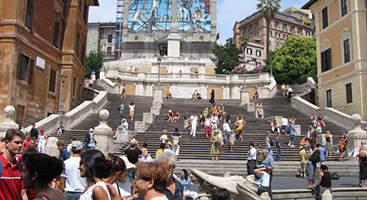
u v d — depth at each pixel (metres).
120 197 4.34
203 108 31.56
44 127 22.27
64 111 29.31
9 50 22.28
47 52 27.62
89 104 28.92
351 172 16.05
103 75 46.06
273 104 34.88
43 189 3.35
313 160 10.59
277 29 102.88
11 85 22.05
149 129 23.56
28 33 24.31
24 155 4.31
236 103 35.00
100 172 4.19
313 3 34.97
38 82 26.03
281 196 10.00
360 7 28.36
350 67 28.92
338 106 30.59
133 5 82.75
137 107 31.12
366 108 27.23
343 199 10.46
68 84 30.02
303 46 57.81
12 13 22.62
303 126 26.20
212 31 79.94
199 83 46.12
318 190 9.48
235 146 19.91
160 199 3.60
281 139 21.69
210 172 15.25
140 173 3.79
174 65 59.06
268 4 62.88
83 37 35.75
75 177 5.43
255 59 95.38
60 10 30.09
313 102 36.47
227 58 62.06
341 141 19.53
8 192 4.03
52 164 3.40
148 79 46.34
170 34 64.00
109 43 93.56
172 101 34.62
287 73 53.72
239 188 8.19
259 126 25.11
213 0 81.50
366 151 11.66
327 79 32.53
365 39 28.06
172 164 4.39
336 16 31.30
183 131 23.31
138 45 81.25
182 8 81.25
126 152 8.15
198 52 79.25
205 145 19.97
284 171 15.58
